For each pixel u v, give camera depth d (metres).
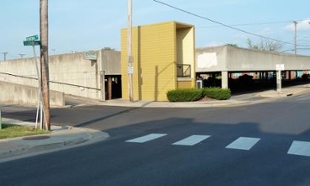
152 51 30.61
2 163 9.27
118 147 10.87
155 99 30.56
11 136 12.83
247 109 21.55
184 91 27.91
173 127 14.93
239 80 55.41
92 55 31.62
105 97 31.98
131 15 27.50
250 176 7.20
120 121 17.73
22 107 25.83
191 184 6.76
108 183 6.97
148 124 16.27
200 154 9.38
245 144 10.59
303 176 7.16
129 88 28.25
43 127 14.59
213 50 34.06
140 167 8.16
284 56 45.75
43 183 7.14
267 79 65.88
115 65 32.84
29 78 37.06
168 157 9.13
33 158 9.79
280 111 19.78
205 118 17.58
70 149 11.00
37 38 13.90
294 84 58.97
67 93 34.62
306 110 19.94
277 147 10.04
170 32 29.56
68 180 7.29
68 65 34.16
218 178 7.11
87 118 19.20
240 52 35.44
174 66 29.48
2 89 30.91
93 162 8.88
